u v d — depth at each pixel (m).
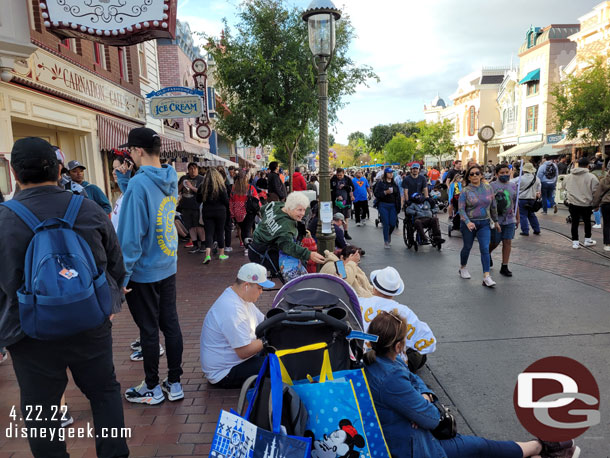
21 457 2.93
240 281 3.68
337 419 2.08
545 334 4.85
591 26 27.73
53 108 8.69
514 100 43.69
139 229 3.25
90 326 2.21
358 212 14.80
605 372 3.92
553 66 36.69
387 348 2.50
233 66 13.95
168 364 3.66
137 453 2.96
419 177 10.43
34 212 2.23
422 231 9.83
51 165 2.33
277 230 4.83
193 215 10.28
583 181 9.02
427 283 7.22
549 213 15.41
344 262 5.09
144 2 6.28
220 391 3.80
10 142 7.20
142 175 3.35
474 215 6.91
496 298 6.21
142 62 14.82
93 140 10.54
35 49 6.61
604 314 5.38
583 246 9.46
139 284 3.42
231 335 3.62
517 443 2.68
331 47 6.00
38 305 2.08
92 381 2.46
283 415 2.03
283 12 14.09
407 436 2.42
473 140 52.66
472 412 3.46
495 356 4.38
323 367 2.19
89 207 2.41
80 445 3.06
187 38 22.78
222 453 2.00
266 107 14.12
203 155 20.08
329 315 2.30
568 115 22.95
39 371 2.30
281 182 12.21
